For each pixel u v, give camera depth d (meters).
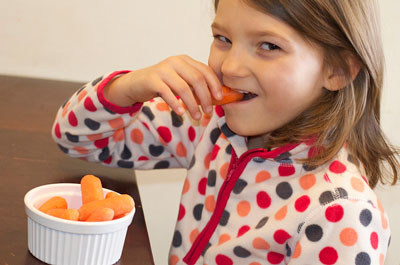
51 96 1.35
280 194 0.83
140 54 1.55
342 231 0.73
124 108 0.92
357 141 0.87
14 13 1.46
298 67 0.77
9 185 0.80
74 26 1.50
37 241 0.61
